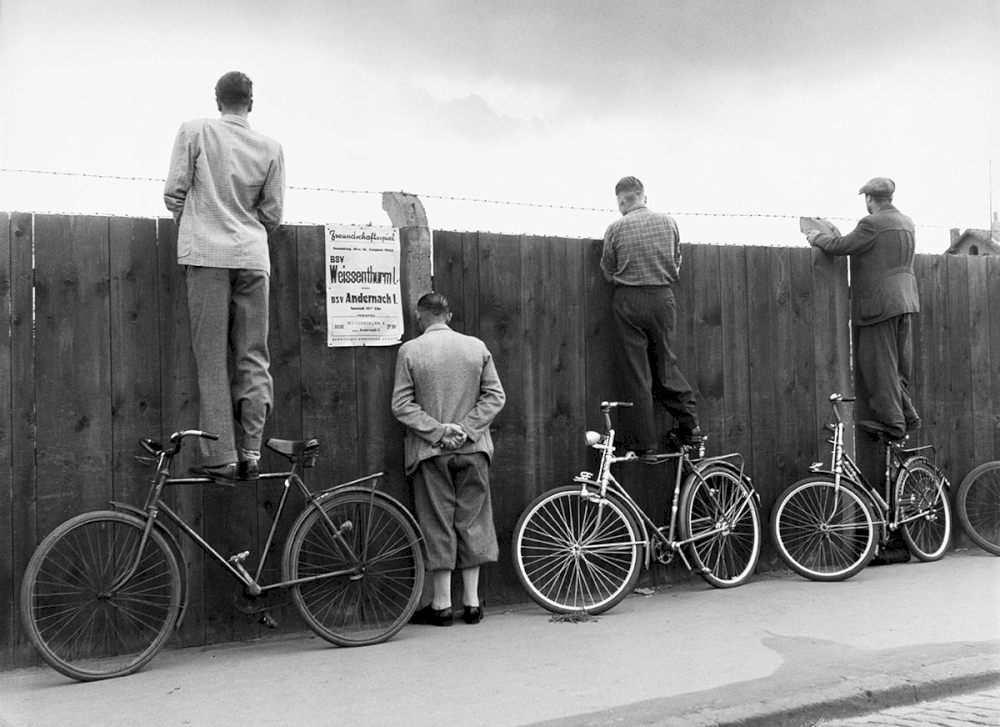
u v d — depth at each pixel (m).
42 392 4.41
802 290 6.36
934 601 5.18
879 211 6.38
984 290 7.04
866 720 3.48
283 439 4.88
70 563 4.36
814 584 5.79
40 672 4.25
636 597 5.56
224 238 4.37
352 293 5.06
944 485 6.70
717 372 6.07
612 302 5.72
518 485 5.44
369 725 3.31
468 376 4.99
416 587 4.77
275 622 4.52
